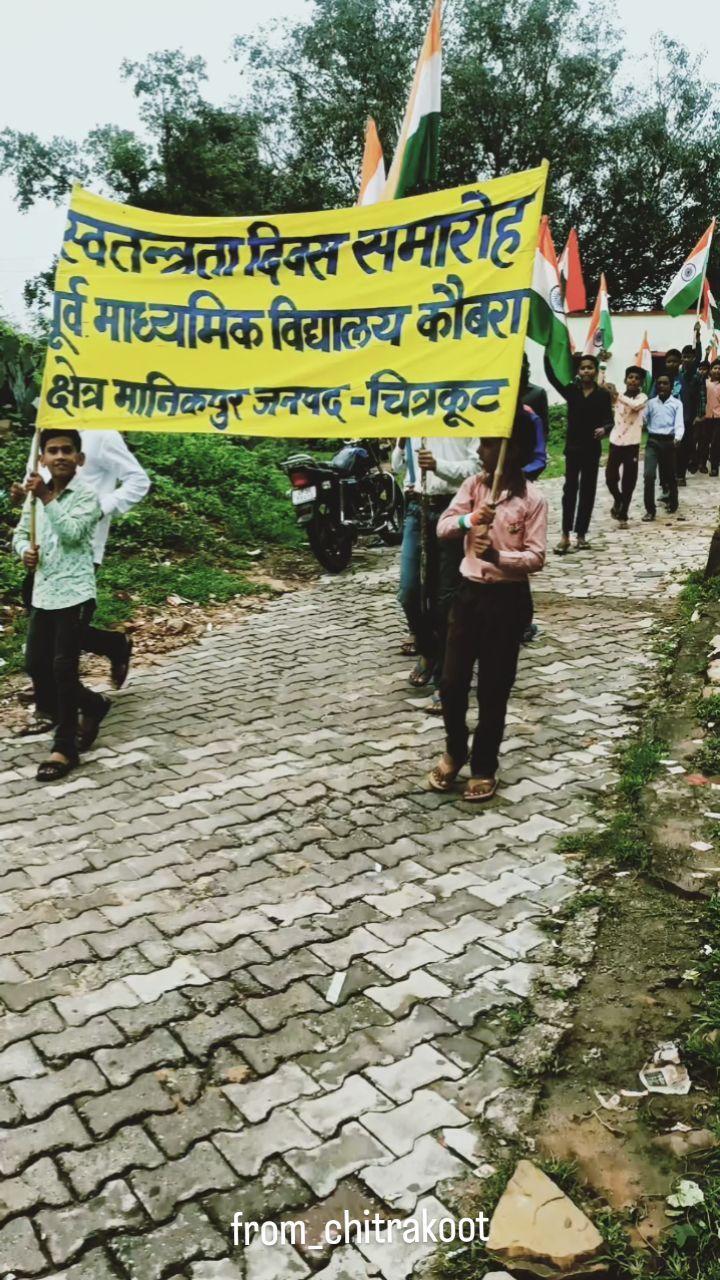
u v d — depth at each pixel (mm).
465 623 4090
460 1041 2814
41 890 3641
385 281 3963
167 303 4191
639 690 5562
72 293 4250
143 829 4125
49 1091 2648
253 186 36719
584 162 36125
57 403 4305
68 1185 2363
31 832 4113
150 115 35562
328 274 4027
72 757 4727
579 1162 2395
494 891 3590
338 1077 2689
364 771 4672
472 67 34500
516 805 4270
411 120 5188
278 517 10602
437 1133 2500
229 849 3945
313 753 4902
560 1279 2096
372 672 6184
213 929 3377
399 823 4141
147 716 5496
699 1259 2113
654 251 39906
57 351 4277
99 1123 2543
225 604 8023
